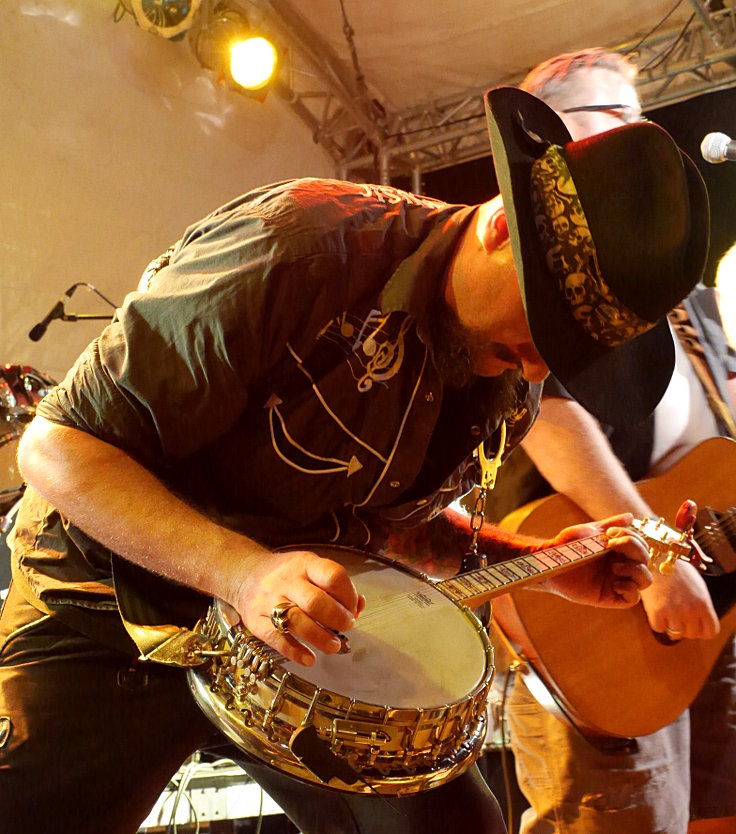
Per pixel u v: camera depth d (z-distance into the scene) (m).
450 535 1.77
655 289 1.29
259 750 1.08
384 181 5.66
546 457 2.22
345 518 1.47
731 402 2.61
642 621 2.25
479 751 1.20
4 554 2.77
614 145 1.29
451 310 1.34
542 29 5.03
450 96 5.57
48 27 4.05
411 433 1.37
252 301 1.20
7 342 3.80
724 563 2.28
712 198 4.98
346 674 1.13
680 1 4.84
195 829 2.36
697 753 2.44
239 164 4.99
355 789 1.04
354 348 1.30
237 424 1.33
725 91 5.16
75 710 1.32
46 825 1.28
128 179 4.34
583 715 2.16
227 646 1.14
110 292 4.20
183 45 4.68
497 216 1.30
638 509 2.17
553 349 1.24
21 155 3.89
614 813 2.19
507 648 2.28
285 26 5.05
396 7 4.90
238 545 1.16
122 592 1.30
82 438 1.23
